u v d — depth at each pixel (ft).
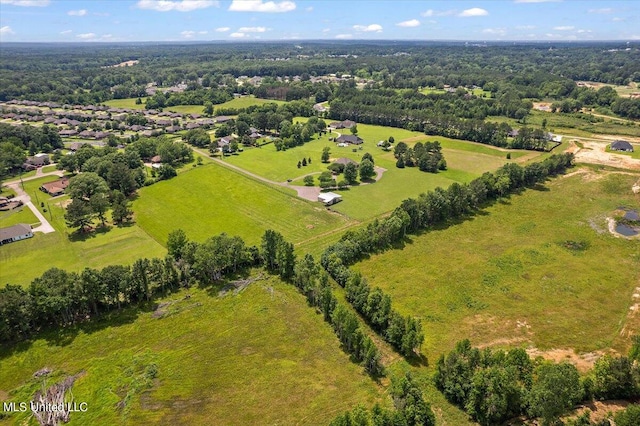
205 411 190.39
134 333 244.83
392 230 339.36
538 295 274.57
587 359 217.97
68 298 246.27
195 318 256.93
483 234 359.66
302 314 258.37
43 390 204.85
